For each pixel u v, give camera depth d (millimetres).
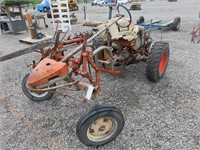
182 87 3393
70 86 2348
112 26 3178
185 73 3906
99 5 29219
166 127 2475
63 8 8062
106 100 3105
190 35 6957
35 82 2023
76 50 2402
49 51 2650
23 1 9352
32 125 2650
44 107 3037
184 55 4922
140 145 2223
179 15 12047
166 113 2740
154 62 3242
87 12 17234
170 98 3090
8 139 2422
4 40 7848
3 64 4973
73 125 2602
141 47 3797
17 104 3170
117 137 2357
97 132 2201
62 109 2957
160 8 18125
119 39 3305
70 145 2281
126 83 3611
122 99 3119
